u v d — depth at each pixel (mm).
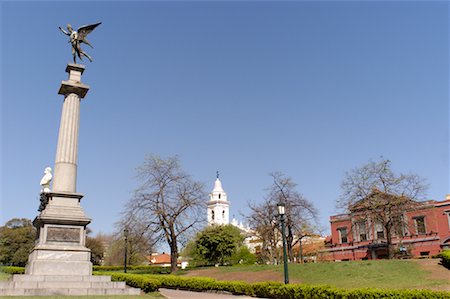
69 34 25297
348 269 28656
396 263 29016
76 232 20516
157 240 39688
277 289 21844
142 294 19781
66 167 21766
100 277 19844
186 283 28672
